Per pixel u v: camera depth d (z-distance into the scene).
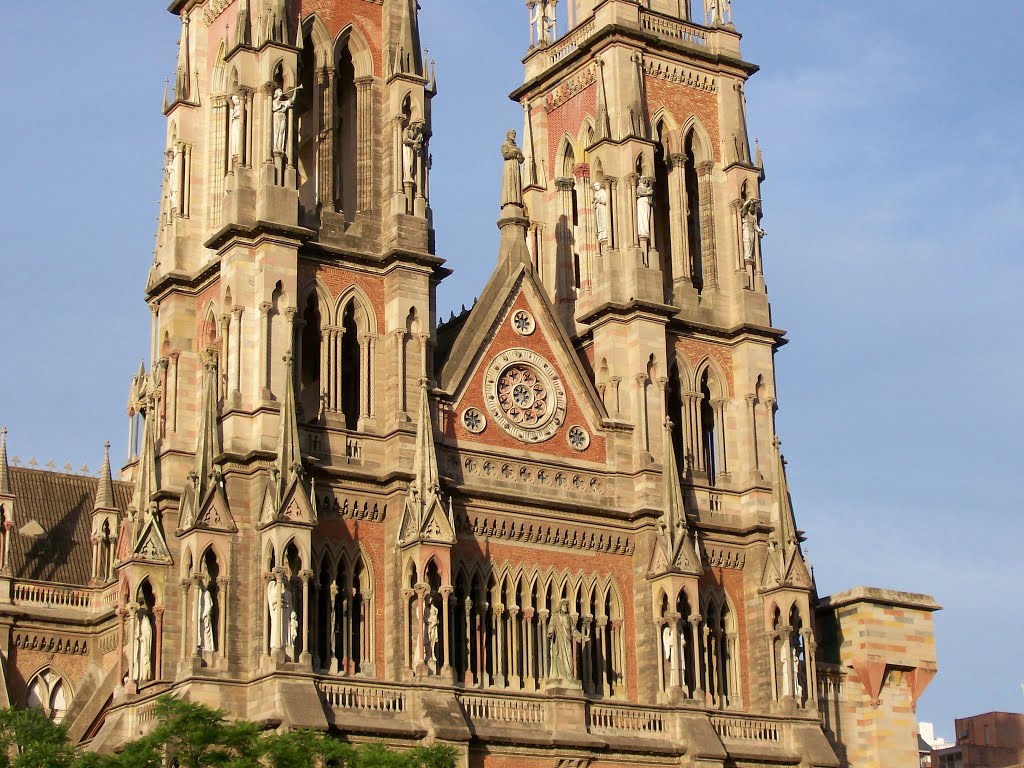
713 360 98.94
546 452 91.75
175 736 72.25
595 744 84.38
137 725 82.25
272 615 79.81
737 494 97.06
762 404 98.50
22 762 71.50
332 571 83.88
